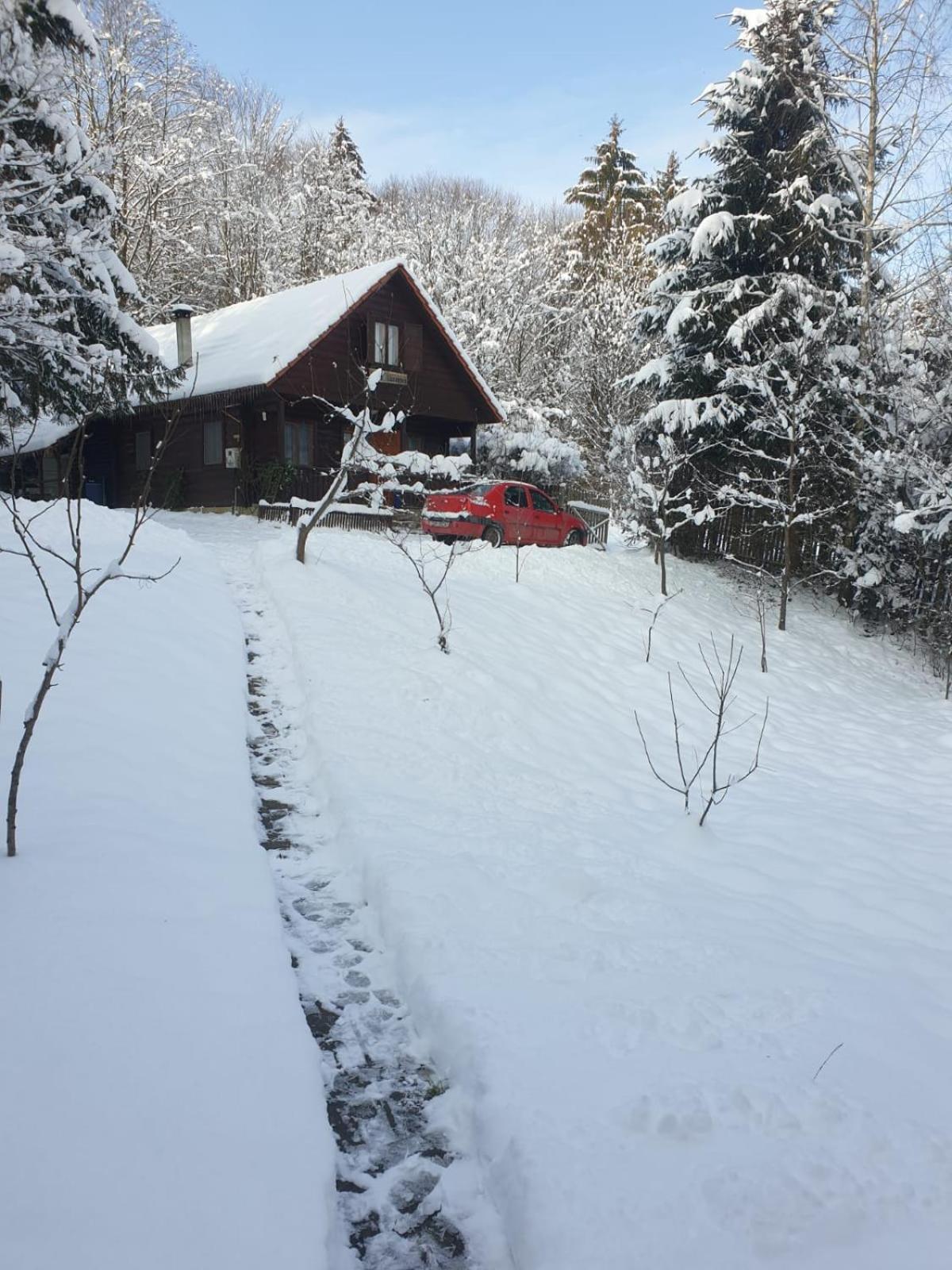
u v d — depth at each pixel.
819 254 16.78
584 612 12.29
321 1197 2.32
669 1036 3.13
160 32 25.30
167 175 25.88
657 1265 2.15
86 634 6.58
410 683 7.47
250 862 4.21
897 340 16.19
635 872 4.83
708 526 18.09
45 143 11.36
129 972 3.00
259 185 33.28
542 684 8.83
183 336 20.25
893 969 3.88
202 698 6.27
